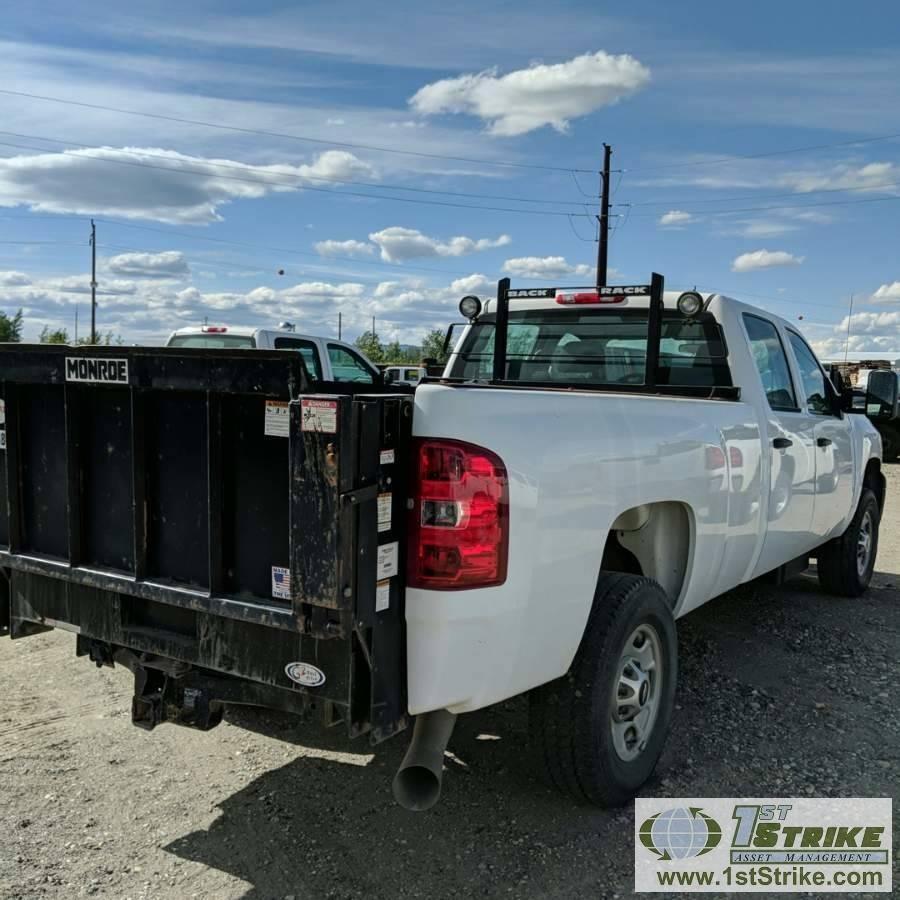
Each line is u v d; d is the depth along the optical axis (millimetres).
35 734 3910
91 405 3016
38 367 3078
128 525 2969
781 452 4898
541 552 2832
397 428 2561
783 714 4344
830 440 5824
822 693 4652
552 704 3156
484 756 3822
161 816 3260
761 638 5590
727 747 3949
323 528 2424
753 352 4875
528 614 2811
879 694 4656
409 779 2646
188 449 2803
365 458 2447
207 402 2701
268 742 3914
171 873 2900
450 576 2584
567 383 5066
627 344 5094
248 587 2703
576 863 3014
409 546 2615
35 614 3275
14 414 3213
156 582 2891
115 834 3127
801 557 5910
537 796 3475
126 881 2848
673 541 4000
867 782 3650
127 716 4133
